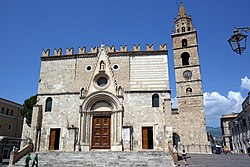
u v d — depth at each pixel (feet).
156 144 104.99
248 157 107.86
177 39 167.32
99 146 109.40
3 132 178.40
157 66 117.80
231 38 36.09
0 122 176.24
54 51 127.13
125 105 112.16
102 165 82.94
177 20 181.16
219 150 169.17
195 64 155.94
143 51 120.78
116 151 95.61
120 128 107.76
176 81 156.46
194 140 139.13
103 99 114.42
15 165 88.17
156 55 119.85
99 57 120.26
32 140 108.47
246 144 193.77
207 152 133.90
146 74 116.88
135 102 112.27
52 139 111.55
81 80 119.65
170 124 103.91
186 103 149.07
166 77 115.24
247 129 190.39
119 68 119.44
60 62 124.36
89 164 84.48
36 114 113.09
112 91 113.91
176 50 164.66
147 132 108.06
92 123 113.09
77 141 107.76
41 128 113.50
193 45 160.97
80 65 122.31
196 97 148.25
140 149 104.99
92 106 114.83
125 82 116.47
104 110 112.98
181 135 142.72
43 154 94.99
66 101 116.47
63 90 118.73
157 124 107.96
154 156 87.35
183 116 146.61
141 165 81.20
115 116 110.32
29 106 169.17
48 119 114.52
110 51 123.95
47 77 122.31
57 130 112.88
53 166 84.69
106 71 117.60
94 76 117.39
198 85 150.41
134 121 109.50
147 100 112.27
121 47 123.54
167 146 100.89
